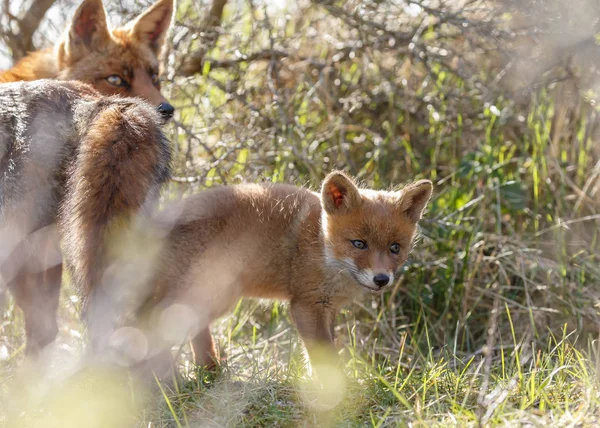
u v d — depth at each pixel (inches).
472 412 243.1
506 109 480.7
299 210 315.0
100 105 294.2
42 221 293.6
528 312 390.3
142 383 275.3
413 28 498.6
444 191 455.8
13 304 359.3
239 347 360.8
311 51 520.1
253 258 303.4
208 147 437.1
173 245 284.5
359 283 306.5
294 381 279.7
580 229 436.5
